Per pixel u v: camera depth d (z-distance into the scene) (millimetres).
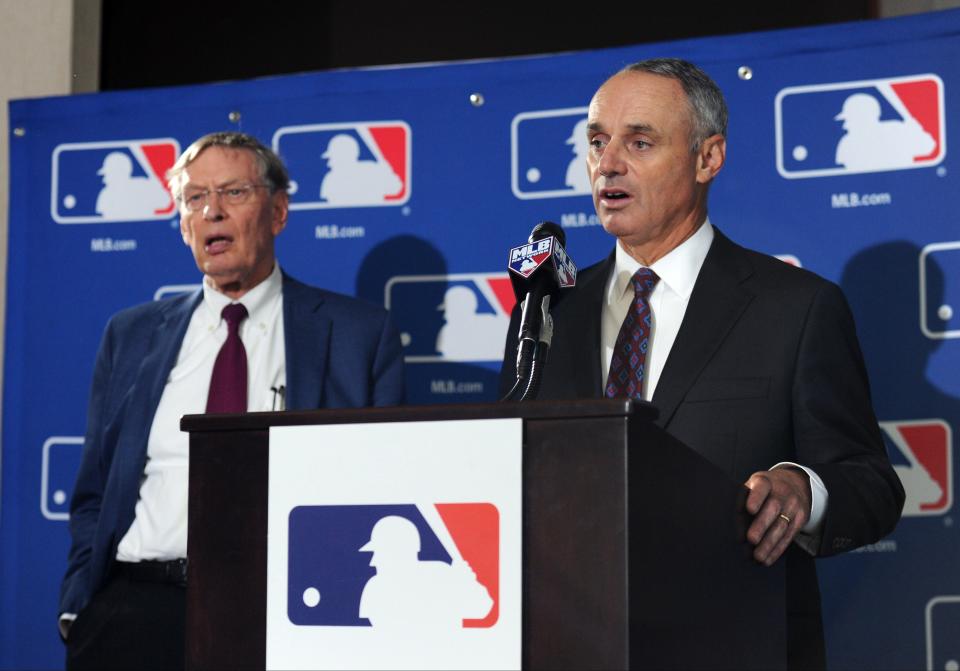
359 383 5742
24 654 6426
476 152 6176
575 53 6070
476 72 6195
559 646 2305
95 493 5809
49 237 6664
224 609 2611
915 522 5406
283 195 6090
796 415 3971
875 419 4160
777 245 5656
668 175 4230
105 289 6578
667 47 5883
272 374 5777
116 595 5395
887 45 5555
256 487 2613
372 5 7895
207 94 6551
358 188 6324
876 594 5434
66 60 7684
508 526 2365
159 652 5270
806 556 3982
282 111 6449
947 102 5457
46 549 6469
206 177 5852
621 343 4254
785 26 7336
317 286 6328
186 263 6500
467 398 6137
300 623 2512
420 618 2416
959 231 5410
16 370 6621
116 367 5871
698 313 4113
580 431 2342
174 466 5488
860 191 5562
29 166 6715
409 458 2463
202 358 5766
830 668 5461
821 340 4020
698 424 3955
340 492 2516
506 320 6113
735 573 2881
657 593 2381
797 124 5664
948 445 5379
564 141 6055
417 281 6219
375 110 6324
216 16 8078
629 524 2279
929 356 5430
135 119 6625
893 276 5488
